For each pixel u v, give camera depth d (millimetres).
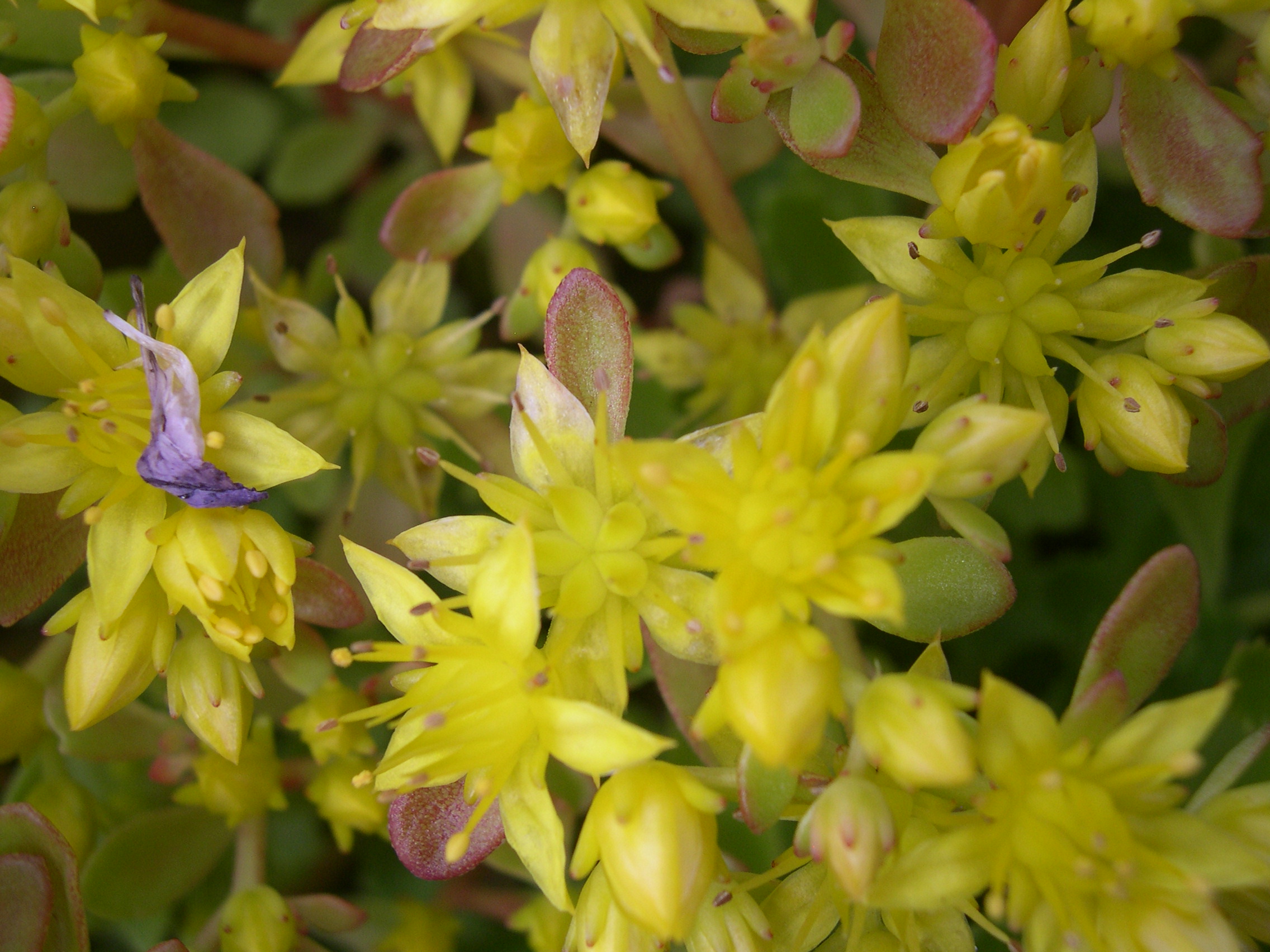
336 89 139
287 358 115
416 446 117
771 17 101
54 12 120
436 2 102
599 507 97
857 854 91
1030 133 99
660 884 91
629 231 114
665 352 123
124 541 99
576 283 101
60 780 115
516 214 134
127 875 116
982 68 100
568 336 101
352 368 115
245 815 116
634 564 96
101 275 112
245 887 115
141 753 115
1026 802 93
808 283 132
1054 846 92
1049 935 93
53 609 134
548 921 121
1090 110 107
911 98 102
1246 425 125
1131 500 133
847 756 98
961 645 132
